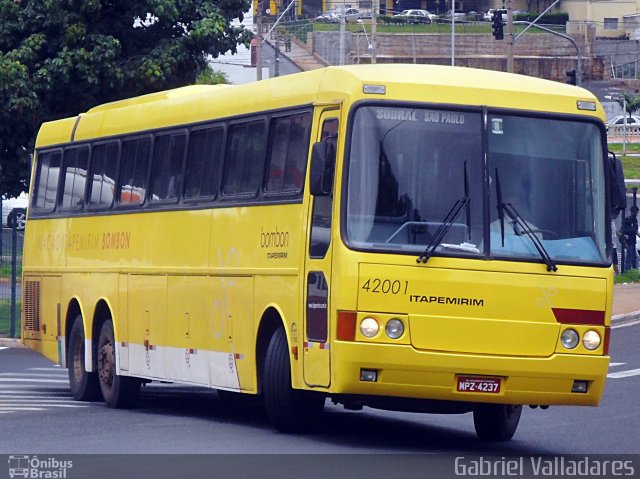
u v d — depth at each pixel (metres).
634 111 166.62
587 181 21.66
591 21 180.88
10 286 49.12
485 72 22.19
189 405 30.41
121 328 29.53
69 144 33.75
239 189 24.88
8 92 49.38
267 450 20.94
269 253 23.28
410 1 197.88
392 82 21.20
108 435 23.31
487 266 20.72
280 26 166.12
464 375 20.58
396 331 20.41
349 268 20.44
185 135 27.39
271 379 22.91
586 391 21.28
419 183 20.92
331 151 20.92
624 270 68.69
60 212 33.84
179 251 27.03
